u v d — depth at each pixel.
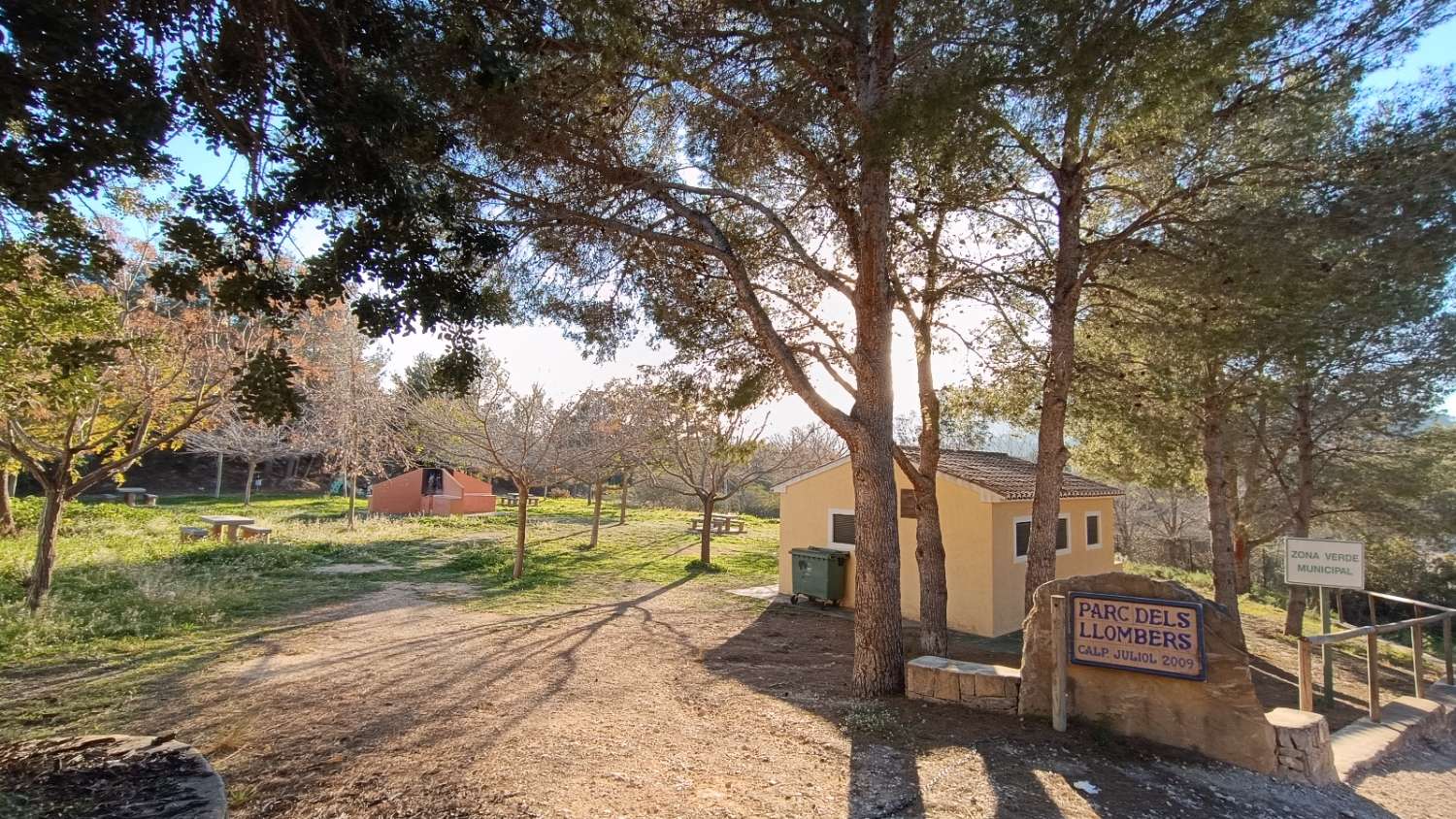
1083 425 12.26
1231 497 14.84
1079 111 5.94
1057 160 8.60
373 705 6.44
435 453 17.31
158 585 11.99
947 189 7.31
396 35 4.65
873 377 7.06
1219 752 5.23
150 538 18.52
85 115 3.56
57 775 3.00
